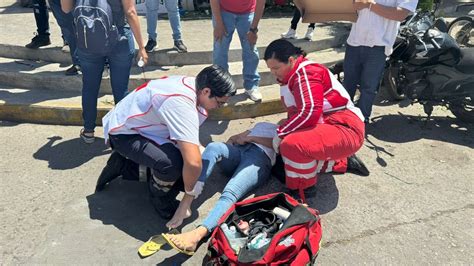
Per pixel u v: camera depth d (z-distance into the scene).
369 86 4.20
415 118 4.95
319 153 3.28
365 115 4.35
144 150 3.14
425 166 4.06
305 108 3.22
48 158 4.05
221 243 2.75
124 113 3.24
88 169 3.91
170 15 5.16
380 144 4.42
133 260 2.95
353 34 4.05
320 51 5.95
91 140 4.26
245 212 3.06
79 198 3.54
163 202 3.32
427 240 3.17
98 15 3.56
